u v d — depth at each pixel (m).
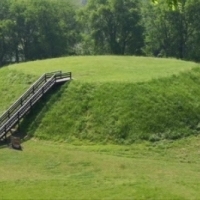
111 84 62.69
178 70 69.19
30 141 57.38
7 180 41.78
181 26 127.06
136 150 53.97
